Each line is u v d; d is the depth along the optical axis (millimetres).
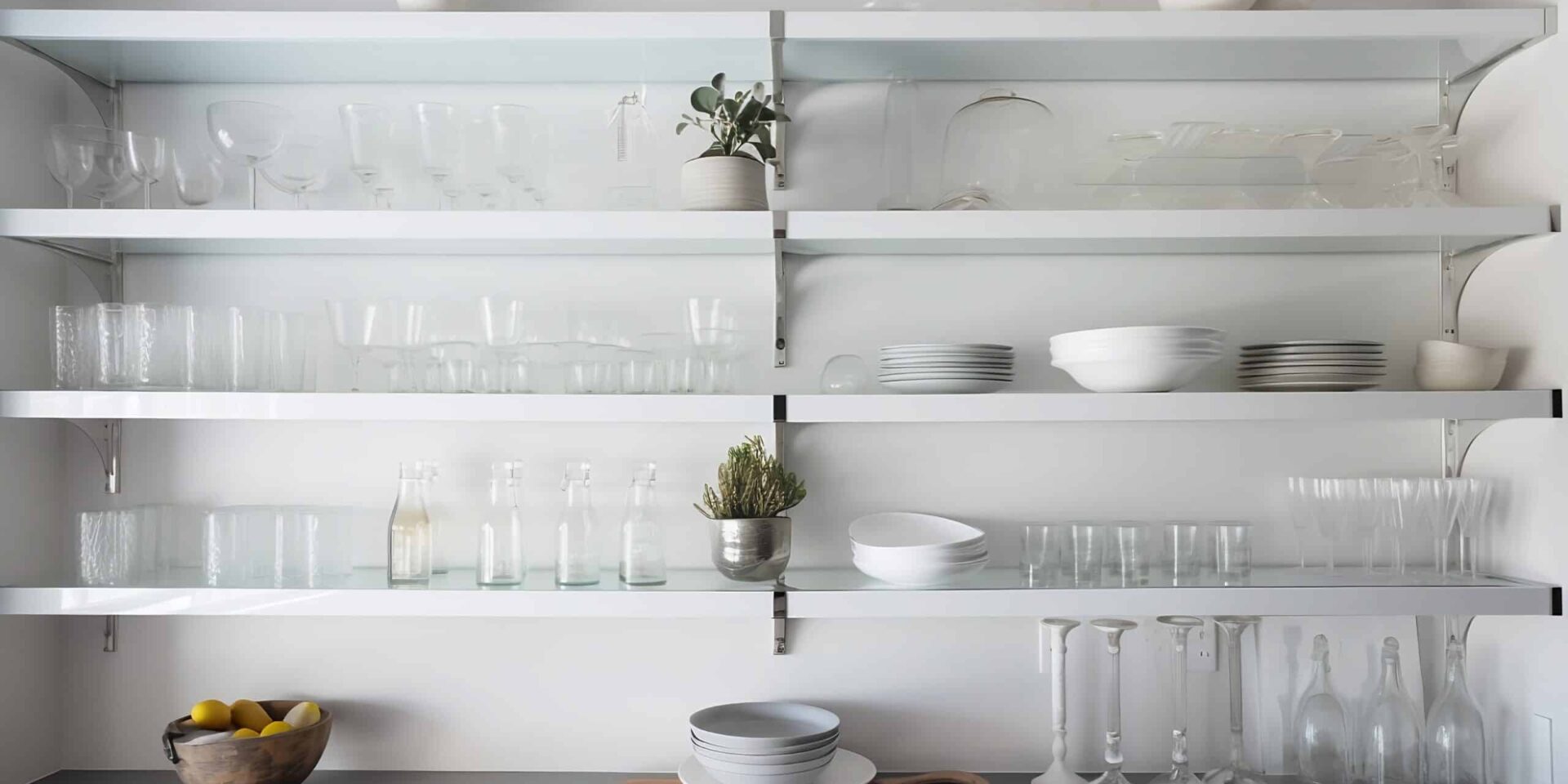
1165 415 1506
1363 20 1560
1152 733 1784
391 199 1799
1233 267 1811
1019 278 1812
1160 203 1684
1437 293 1802
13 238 1627
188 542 1785
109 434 1784
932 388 1584
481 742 1786
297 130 1668
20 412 1490
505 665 1791
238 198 1819
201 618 1792
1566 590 1504
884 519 1771
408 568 1605
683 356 1715
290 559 1611
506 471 1626
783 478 1650
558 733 1789
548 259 1810
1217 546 1638
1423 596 1515
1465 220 1533
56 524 1766
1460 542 1665
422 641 1792
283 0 1823
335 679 1792
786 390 1796
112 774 1764
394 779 1740
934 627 1794
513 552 1615
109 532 1574
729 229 1539
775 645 1777
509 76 1787
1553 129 1548
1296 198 1680
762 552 1561
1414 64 1720
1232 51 1663
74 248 1701
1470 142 1756
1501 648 1662
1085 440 1807
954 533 1730
